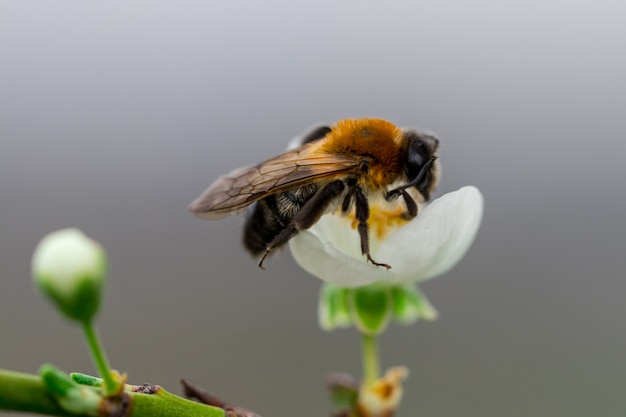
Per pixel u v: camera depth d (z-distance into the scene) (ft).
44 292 0.34
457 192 0.40
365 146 0.41
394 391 0.39
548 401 0.49
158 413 0.37
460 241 0.40
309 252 0.40
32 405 0.35
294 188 0.41
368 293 0.41
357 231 0.41
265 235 0.41
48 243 0.34
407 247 0.40
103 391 0.36
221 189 0.40
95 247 0.34
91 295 0.34
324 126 0.42
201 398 0.38
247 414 0.37
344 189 0.41
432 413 0.49
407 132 0.41
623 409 0.49
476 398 0.49
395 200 0.41
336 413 0.39
